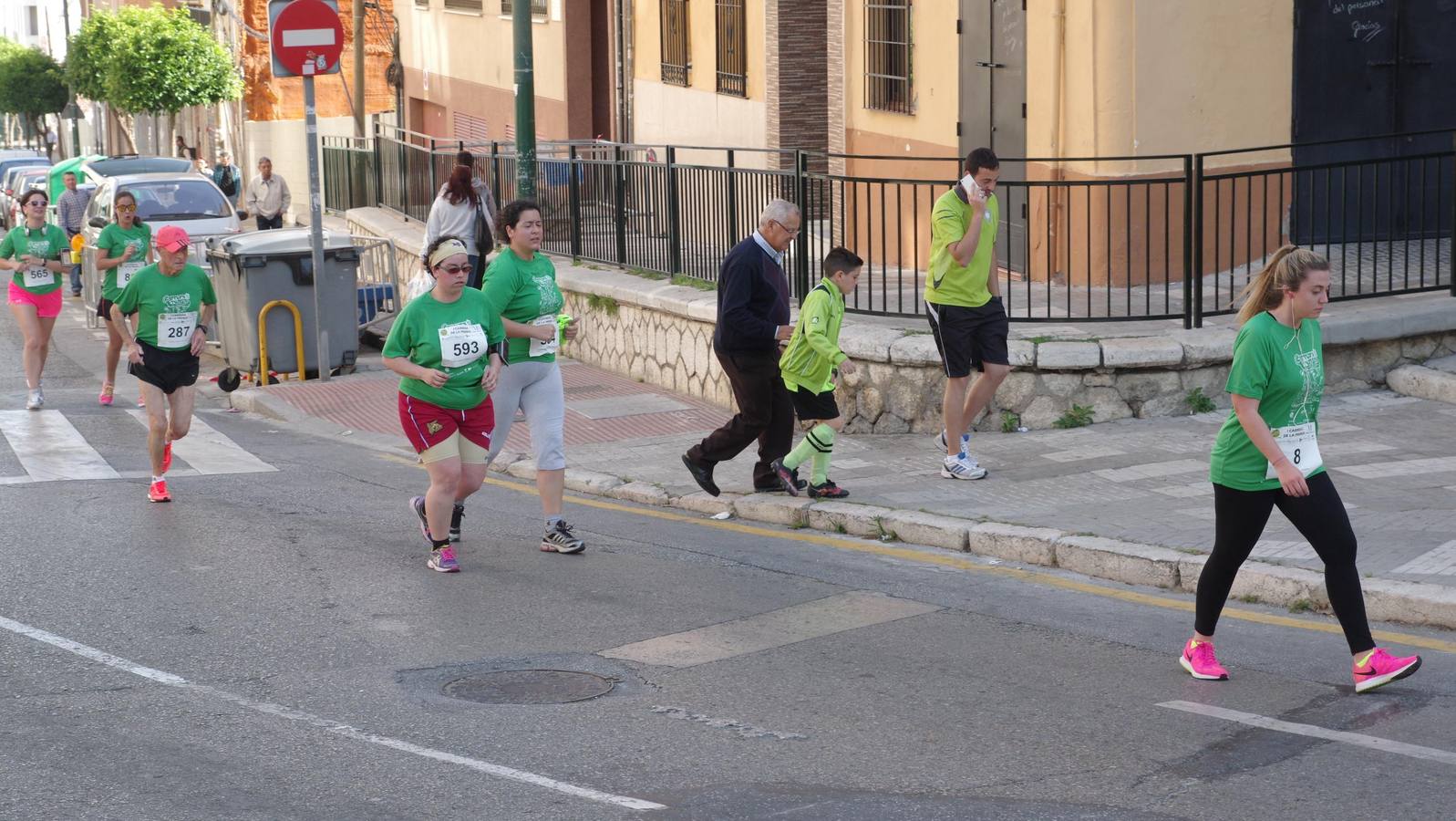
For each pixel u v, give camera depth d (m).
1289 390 7.18
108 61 51.66
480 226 17.23
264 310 18.52
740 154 23.73
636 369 17.58
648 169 17.94
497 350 9.99
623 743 6.84
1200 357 13.00
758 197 15.71
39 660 8.20
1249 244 13.27
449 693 7.61
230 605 9.28
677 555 10.49
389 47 50.22
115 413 17.23
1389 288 13.81
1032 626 8.57
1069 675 7.68
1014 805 6.01
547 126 32.19
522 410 10.62
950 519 10.55
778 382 11.55
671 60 26.39
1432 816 5.79
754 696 7.48
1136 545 9.55
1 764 6.62
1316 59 15.49
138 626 8.84
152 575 10.01
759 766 6.50
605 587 9.62
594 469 13.25
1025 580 9.55
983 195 11.23
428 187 25.88
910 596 9.29
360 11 38.31
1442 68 15.83
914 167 18.47
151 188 26.92
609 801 6.14
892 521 10.72
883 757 6.58
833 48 20.25
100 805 6.14
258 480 13.44
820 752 6.67
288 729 7.07
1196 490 10.88
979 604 9.05
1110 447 12.25
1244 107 15.29
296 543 10.90
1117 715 7.05
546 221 20.72
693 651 8.26
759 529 11.29
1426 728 6.74
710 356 16.06
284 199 32.19
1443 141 15.99
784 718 7.14
